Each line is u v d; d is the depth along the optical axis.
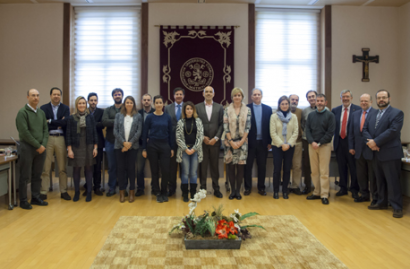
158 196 3.73
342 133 3.93
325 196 3.65
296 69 6.01
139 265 1.99
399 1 5.61
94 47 5.89
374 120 3.38
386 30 5.87
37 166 3.49
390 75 5.89
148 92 5.77
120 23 5.87
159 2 5.70
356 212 3.28
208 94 3.77
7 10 5.71
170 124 3.72
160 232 2.60
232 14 5.76
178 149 3.68
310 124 3.78
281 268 1.96
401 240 2.50
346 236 2.58
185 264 2.00
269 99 5.98
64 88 5.72
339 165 4.02
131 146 3.63
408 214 3.22
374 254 2.23
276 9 5.95
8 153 3.50
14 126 5.78
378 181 3.35
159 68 5.75
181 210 3.31
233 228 2.29
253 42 5.79
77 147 3.62
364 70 5.82
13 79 5.77
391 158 3.17
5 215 3.13
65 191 3.85
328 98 5.82
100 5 5.79
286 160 3.84
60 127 3.86
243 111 3.73
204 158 3.81
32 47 5.74
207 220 2.36
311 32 6.02
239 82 5.81
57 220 2.97
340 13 5.82
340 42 5.82
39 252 2.23
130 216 3.05
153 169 3.73
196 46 5.74
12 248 2.30
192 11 5.73
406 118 5.73
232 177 3.82
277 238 2.48
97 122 4.04
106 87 5.89
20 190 3.37
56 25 5.71
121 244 2.34
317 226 2.83
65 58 5.72
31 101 3.35
